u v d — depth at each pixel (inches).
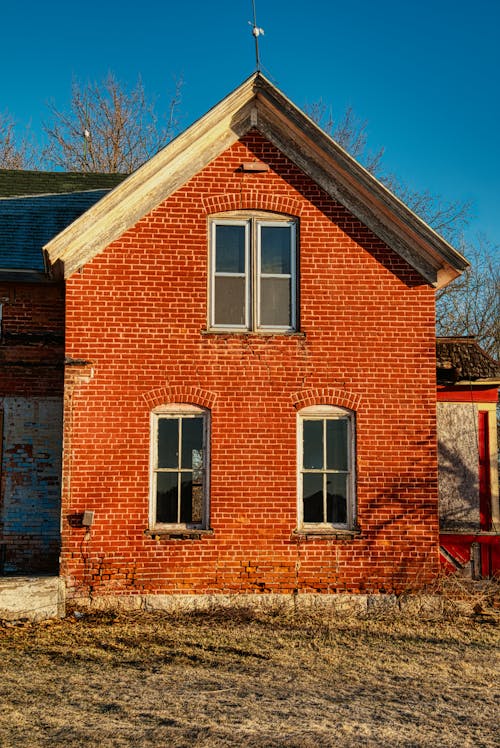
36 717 304.2
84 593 472.1
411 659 402.9
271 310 508.4
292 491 490.6
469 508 562.6
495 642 437.7
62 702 322.7
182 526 488.4
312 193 512.1
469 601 492.1
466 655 413.1
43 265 573.0
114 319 492.7
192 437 497.0
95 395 486.6
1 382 575.8
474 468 566.6
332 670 380.8
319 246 509.0
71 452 481.1
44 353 581.6
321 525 495.2
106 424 485.1
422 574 490.0
